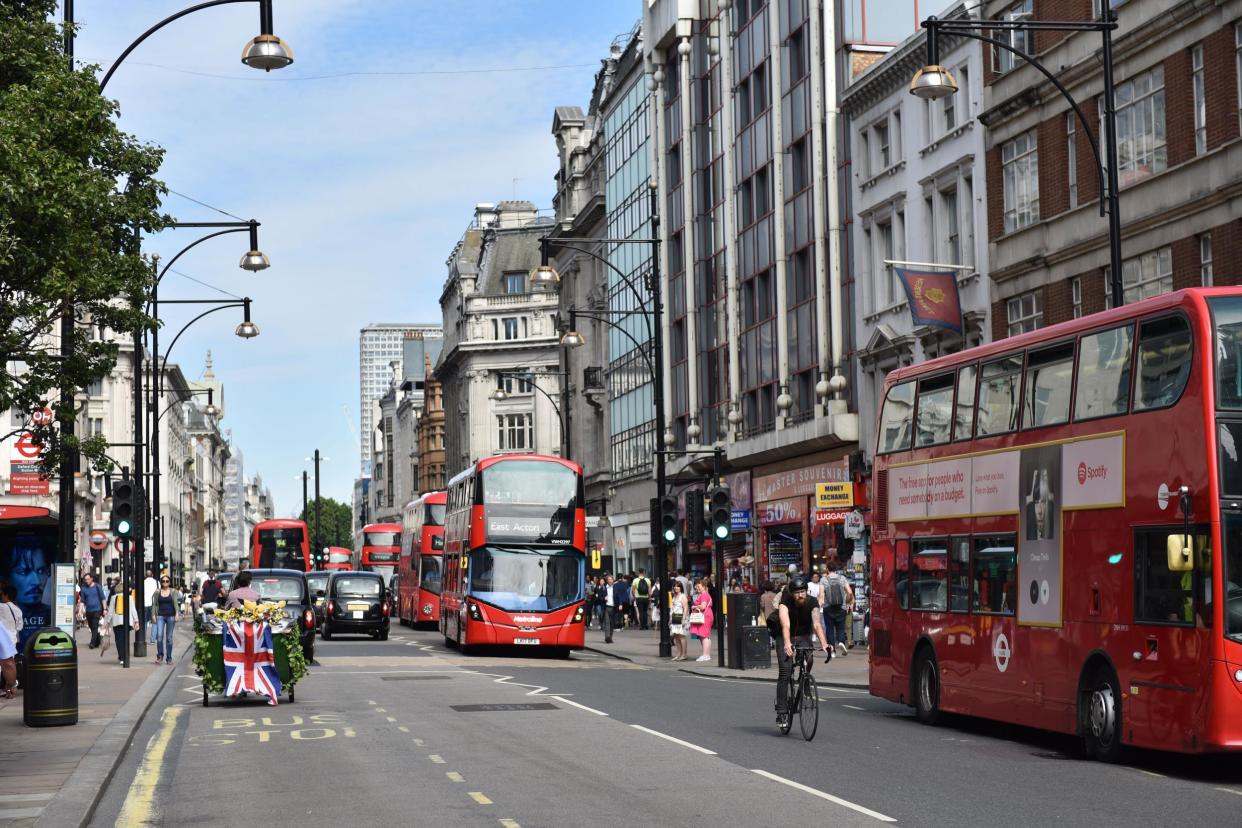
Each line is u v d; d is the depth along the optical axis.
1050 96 35.53
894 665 22.52
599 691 27.02
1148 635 15.84
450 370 131.75
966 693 20.08
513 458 40.22
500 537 39.72
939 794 13.79
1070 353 17.91
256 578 42.03
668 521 38.41
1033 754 17.44
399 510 182.62
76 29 20.94
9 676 26.02
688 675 32.94
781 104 50.97
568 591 39.72
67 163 18.27
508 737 19.12
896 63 42.84
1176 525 15.43
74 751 17.78
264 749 18.44
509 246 124.44
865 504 44.12
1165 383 15.86
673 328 63.28
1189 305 15.56
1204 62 29.81
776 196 51.19
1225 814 12.59
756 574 53.09
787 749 17.62
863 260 45.44
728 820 12.30
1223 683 14.72
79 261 18.72
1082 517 17.27
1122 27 32.44
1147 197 31.83
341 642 50.41
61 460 20.94
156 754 18.25
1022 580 18.59
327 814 13.12
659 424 39.34
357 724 21.30
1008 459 19.14
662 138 64.38
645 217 67.19
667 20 62.25
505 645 44.00
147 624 51.44
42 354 19.97
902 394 22.78
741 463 54.03
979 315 38.66
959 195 39.97
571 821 12.37
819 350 47.88
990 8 38.31
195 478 159.50
